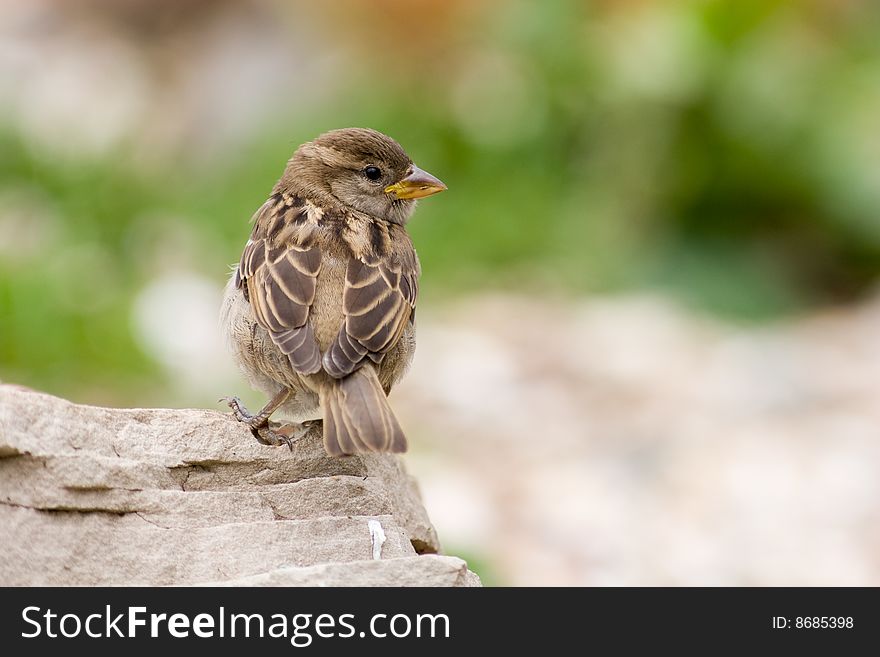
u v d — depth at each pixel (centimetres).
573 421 1390
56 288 1386
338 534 610
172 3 2381
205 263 1695
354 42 2173
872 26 1983
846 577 1111
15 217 1761
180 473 618
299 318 688
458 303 1700
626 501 1234
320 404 690
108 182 1819
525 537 1173
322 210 759
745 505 1223
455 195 1856
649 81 1864
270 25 2273
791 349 1584
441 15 2089
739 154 1845
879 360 1534
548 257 1797
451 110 1958
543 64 1952
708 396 1440
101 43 2372
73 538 569
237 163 2005
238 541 590
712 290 1777
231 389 1338
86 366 1323
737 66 1850
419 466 1302
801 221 1870
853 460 1280
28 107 2067
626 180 1881
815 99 1870
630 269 1798
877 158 1850
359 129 848
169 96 2241
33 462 567
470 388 1459
